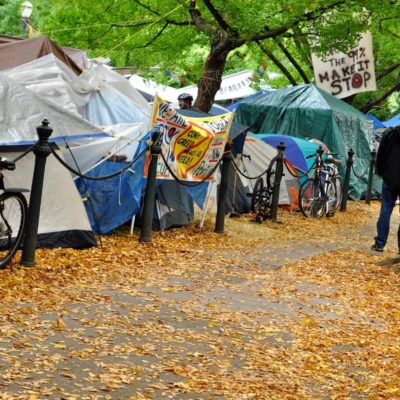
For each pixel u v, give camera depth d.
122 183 11.18
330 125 20.89
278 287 9.12
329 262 11.20
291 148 17.44
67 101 11.52
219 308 7.71
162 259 9.97
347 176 18.73
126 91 15.39
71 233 9.86
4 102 9.34
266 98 21.75
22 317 6.48
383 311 8.45
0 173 8.31
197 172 12.14
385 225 12.38
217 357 6.12
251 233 13.05
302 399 5.39
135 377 5.37
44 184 9.72
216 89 16.41
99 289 7.86
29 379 5.07
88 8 17.69
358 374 6.15
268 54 22.58
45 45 13.81
